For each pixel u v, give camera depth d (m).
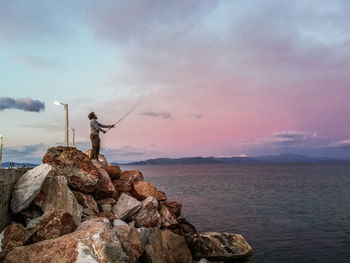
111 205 14.87
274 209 42.84
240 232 28.06
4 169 9.39
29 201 10.09
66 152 13.70
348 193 64.50
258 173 186.75
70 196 11.22
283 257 20.34
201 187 85.00
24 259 7.11
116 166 17.91
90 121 17.27
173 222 16.77
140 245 10.04
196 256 16.48
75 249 7.29
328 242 23.95
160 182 108.19
